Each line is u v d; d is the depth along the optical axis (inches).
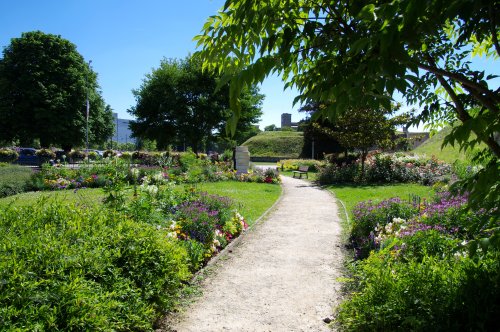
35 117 1376.7
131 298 135.0
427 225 215.8
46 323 97.3
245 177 849.5
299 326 160.9
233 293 197.5
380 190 642.2
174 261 163.9
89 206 182.7
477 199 81.1
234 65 100.6
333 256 263.1
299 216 418.3
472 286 113.7
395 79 60.4
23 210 150.3
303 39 94.6
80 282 112.6
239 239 309.1
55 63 1430.9
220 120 1295.5
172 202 282.4
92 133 1560.0
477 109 123.9
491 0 62.6
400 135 943.7
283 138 2224.4
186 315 171.0
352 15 80.2
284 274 226.7
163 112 1333.7
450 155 853.8
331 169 883.4
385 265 155.8
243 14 82.8
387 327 121.4
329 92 75.2
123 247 147.5
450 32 125.8
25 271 102.1
